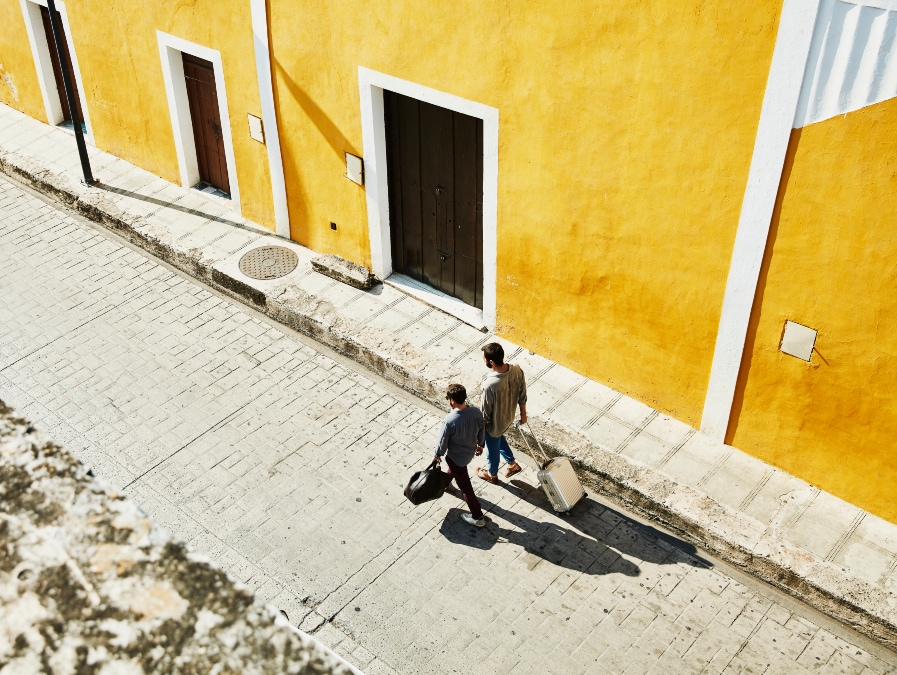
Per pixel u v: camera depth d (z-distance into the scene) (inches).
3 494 72.0
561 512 327.0
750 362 314.8
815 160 268.2
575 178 330.6
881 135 252.5
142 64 487.2
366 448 357.7
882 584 286.0
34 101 590.6
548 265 358.0
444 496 335.6
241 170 468.1
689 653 280.2
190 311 437.4
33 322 431.5
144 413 376.5
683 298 322.7
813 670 275.0
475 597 298.2
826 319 287.9
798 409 310.0
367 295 426.0
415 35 350.6
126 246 487.5
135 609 65.6
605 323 352.2
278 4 393.4
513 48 323.3
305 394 385.4
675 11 277.9
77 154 556.7
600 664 277.0
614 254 334.3
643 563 308.5
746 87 273.0
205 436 364.5
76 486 72.9
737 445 335.0
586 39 302.7
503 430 317.1
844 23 244.8
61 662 62.7
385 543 317.7
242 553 314.0
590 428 347.3
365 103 385.4
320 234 448.8
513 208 357.4
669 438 341.7
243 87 435.5
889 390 284.0
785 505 313.3
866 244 269.0
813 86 258.4
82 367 402.6
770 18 258.8
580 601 296.2
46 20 552.4
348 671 63.4
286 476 345.1
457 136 371.2
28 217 514.0
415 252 423.5
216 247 463.2
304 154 428.8
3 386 391.9
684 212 306.8
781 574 293.7
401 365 381.4
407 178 402.9
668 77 289.1
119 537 69.8
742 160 284.2
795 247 284.5
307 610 294.0
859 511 310.0
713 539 306.5
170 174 520.1
